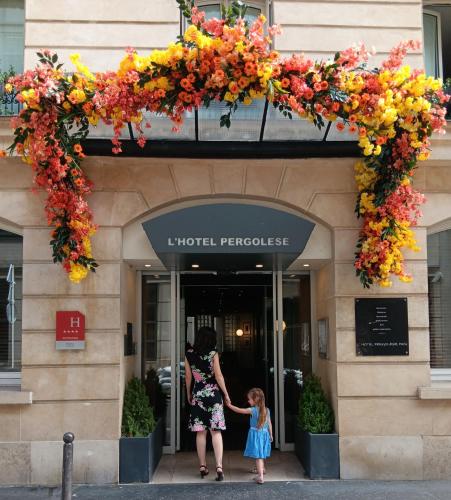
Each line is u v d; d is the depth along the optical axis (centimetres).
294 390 1055
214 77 727
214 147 881
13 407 870
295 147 885
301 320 1066
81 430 870
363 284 894
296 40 948
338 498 798
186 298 1086
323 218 923
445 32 1061
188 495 810
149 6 938
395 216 868
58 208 845
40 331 883
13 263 958
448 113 978
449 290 989
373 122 770
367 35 955
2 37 1003
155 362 1039
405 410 898
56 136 782
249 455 870
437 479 888
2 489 846
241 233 853
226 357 1091
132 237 922
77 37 930
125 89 755
